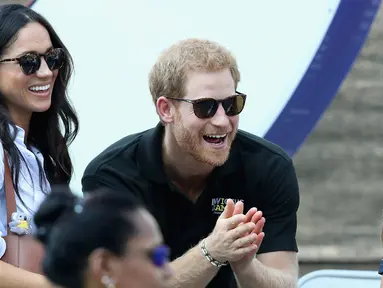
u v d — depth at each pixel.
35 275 8.23
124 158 9.27
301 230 16.66
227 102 8.61
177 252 9.33
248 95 14.69
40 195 9.05
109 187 9.16
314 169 16.67
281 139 14.77
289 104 14.70
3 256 8.41
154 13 14.56
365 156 16.69
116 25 14.58
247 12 14.57
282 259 9.41
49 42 9.34
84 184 9.39
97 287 4.39
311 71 14.68
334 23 14.62
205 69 8.60
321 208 16.69
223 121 8.59
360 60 16.62
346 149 16.70
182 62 8.66
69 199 4.74
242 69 14.66
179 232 9.28
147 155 9.12
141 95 14.66
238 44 14.60
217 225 8.32
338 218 16.69
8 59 9.09
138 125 14.72
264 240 9.46
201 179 9.22
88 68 14.62
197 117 8.59
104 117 14.66
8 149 8.77
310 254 16.56
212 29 14.57
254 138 9.59
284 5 14.58
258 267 8.68
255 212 8.24
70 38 14.59
